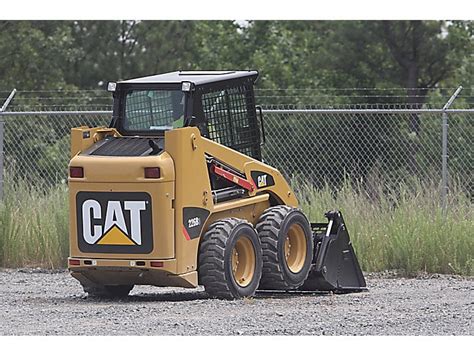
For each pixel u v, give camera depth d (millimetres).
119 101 30516
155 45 70812
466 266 36500
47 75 69125
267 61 74125
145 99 30281
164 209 28484
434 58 69438
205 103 30266
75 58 69250
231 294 29688
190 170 28969
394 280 35406
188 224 28953
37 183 42938
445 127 41156
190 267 29094
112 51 70250
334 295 31922
